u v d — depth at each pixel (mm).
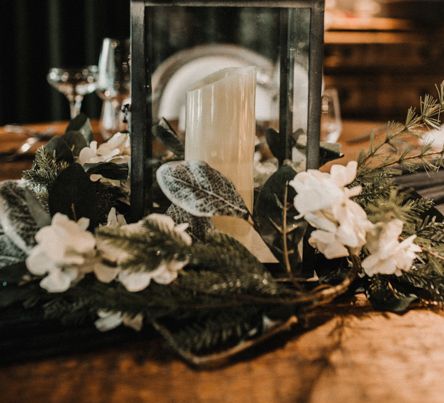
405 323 667
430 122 754
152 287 622
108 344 608
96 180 764
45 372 563
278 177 688
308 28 699
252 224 675
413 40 3193
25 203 646
